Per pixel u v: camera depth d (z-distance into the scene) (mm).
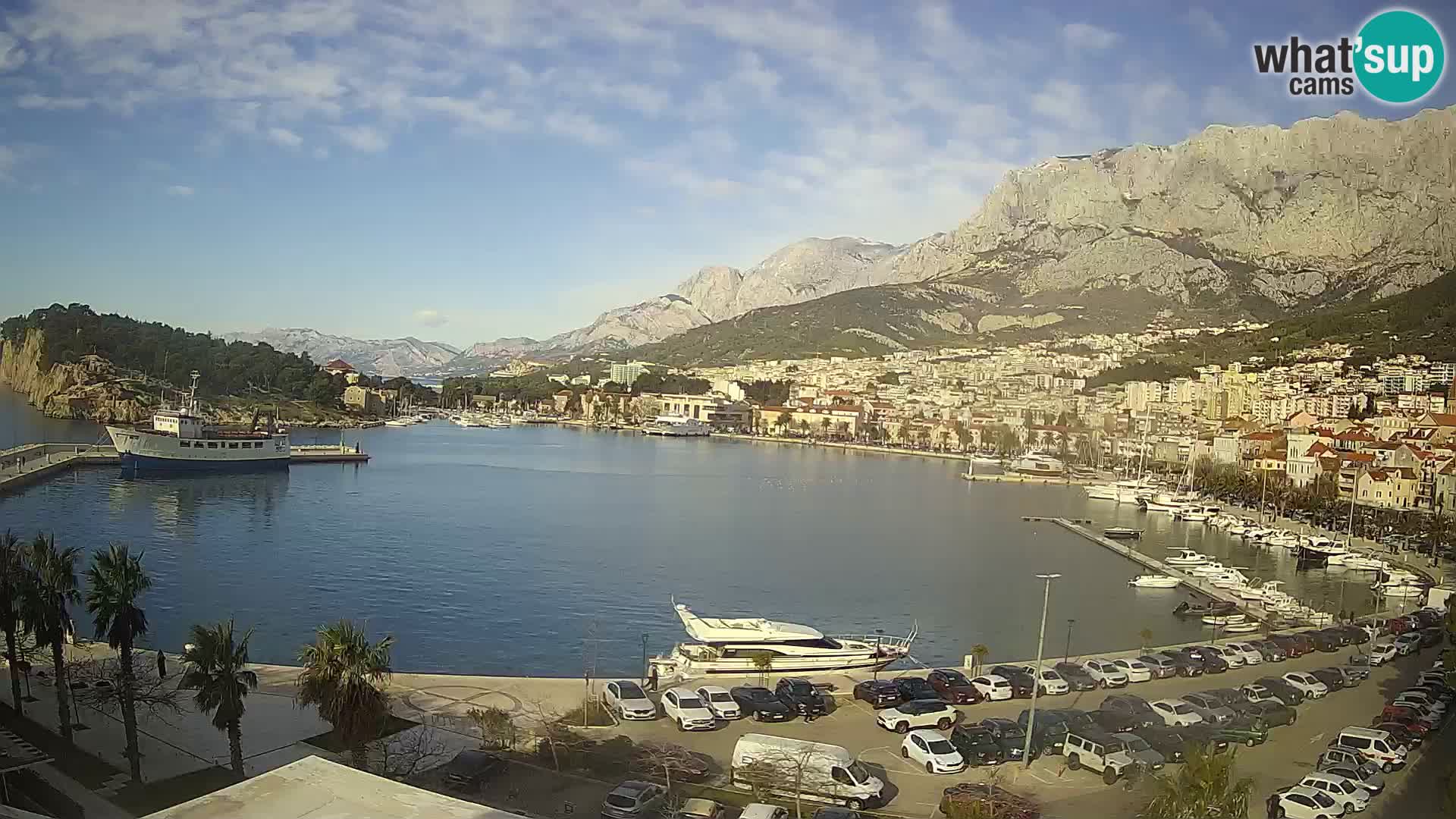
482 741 59375
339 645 53250
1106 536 194875
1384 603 127000
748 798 51812
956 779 54844
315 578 132125
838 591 138875
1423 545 170125
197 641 55688
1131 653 90000
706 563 156625
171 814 18672
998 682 72062
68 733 58344
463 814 18859
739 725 64562
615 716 65625
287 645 99500
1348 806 49688
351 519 186125
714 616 120375
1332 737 63219
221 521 177625
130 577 56562
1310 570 160500
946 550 177625
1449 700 70062
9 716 61375
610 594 130375
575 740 59844
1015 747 58188
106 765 54906
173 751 57812
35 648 65562
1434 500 194625
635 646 104000
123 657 56375
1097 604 132500
